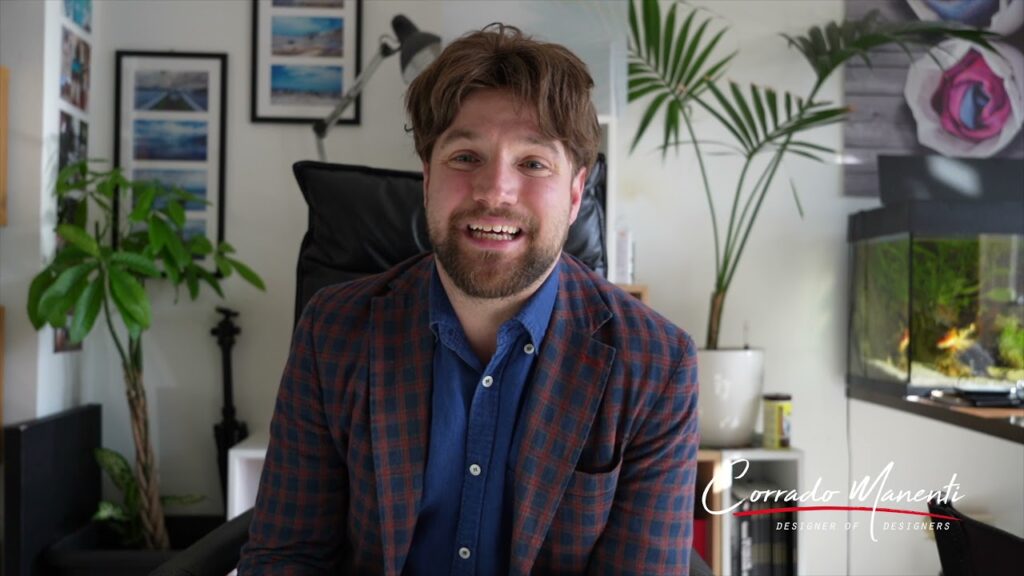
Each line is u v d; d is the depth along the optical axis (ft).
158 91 8.27
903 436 8.50
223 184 8.27
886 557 8.44
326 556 3.65
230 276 8.30
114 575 6.77
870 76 8.55
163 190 7.49
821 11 8.59
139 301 6.73
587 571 3.51
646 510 3.44
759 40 8.59
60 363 7.54
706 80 8.09
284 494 3.60
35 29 7.14
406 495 3.36
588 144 3.40
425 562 3.55
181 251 7.10
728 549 7.00
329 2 8.35
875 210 7.79
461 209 3.25
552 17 7.59
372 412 3.41
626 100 7.93
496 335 3.52
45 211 7.20
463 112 3.26
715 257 8.51
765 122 8.26
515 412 3.49
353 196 4.84
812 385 8.51
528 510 3.32
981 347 7.05
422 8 8.38
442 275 3.43
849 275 8.50
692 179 8.54
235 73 8.35
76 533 7.24
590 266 4.92
